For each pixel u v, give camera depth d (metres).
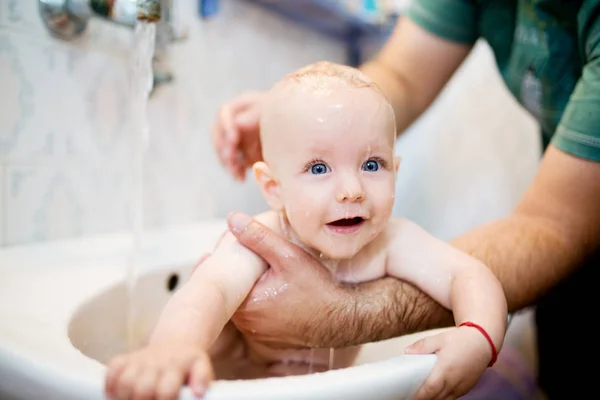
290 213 0.52
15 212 0.76
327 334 0.54
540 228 0.62
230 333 0.62
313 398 0.33
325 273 0.55
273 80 1.37
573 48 0.74
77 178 0.85
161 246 0.87
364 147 0.49
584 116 0.59
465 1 0.92
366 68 1.04
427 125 1.56
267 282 0.54
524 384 0.98
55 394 0.34
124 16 0.73
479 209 1.49
